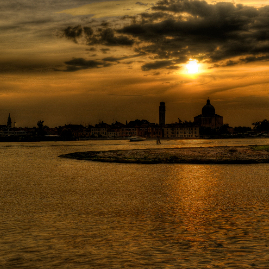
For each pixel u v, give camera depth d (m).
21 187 32.19
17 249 14.60
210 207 22.45
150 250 14.38
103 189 30.75
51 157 79.44
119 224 18.47
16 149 129.62
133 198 26.12
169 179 38.09
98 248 14.67
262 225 17.91
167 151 78.25
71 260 13.32
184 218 19.62
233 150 76.06
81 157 75.00
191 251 14.21
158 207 22.70
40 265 12.84
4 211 21.78
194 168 51.41
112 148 135.88
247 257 13.45
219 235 16.31
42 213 21.17
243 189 30.03
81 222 18.92
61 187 32.09
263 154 71.12
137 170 48.69
